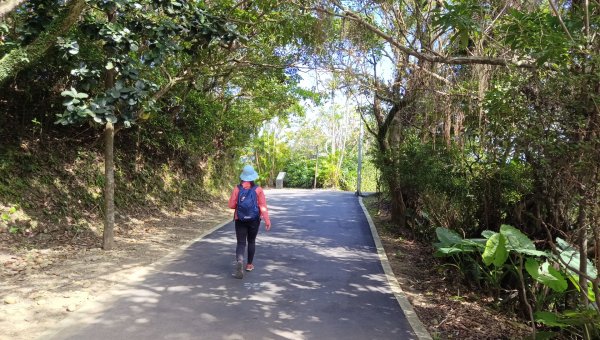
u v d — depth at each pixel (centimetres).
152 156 1372
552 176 445
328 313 529
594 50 370
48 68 916
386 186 1338
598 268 386
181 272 671
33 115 962
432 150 996
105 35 676
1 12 471
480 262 694
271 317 504
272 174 3625
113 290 569
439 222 877
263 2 892
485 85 655
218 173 1891
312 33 925
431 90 902
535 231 604
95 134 1098
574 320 417
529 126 404
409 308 568
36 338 420
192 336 440
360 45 993
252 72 1238
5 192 823
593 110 360
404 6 834
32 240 782
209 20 779
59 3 663
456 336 502
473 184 768
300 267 740
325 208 1633
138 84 702
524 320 591
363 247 943
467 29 468
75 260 701
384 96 1166
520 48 419
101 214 987
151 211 1210
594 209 380
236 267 653
